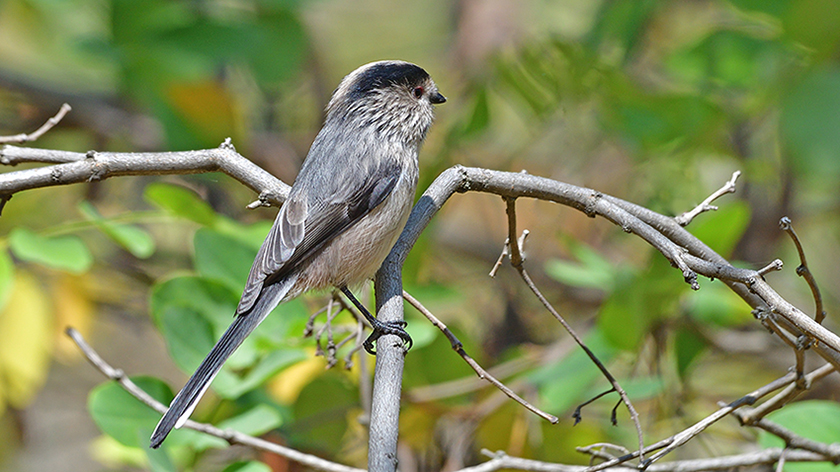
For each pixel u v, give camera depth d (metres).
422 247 10.70
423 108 8.19
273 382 9.91
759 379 12.17
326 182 7.54
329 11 14.71
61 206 13.46
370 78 8.04
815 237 14.39
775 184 12.98
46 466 14.14
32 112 13.80
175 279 8.95
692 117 10.54
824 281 14.15
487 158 13.55
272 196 7.53
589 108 11.34
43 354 10.78
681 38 11.49
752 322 11.41
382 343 6.59
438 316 13.44
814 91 8.32
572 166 13.05
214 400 9.53
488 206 14.93
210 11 10.73
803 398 11.48
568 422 9.95
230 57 10.27
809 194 13.77
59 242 9.23
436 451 10.48
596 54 10.80
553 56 11.30
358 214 7.37
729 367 12.45
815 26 8.48
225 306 9.05
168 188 9.40
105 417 8.28
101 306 13.45
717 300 10.48
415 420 10.07
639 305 9.41
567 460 9.79
